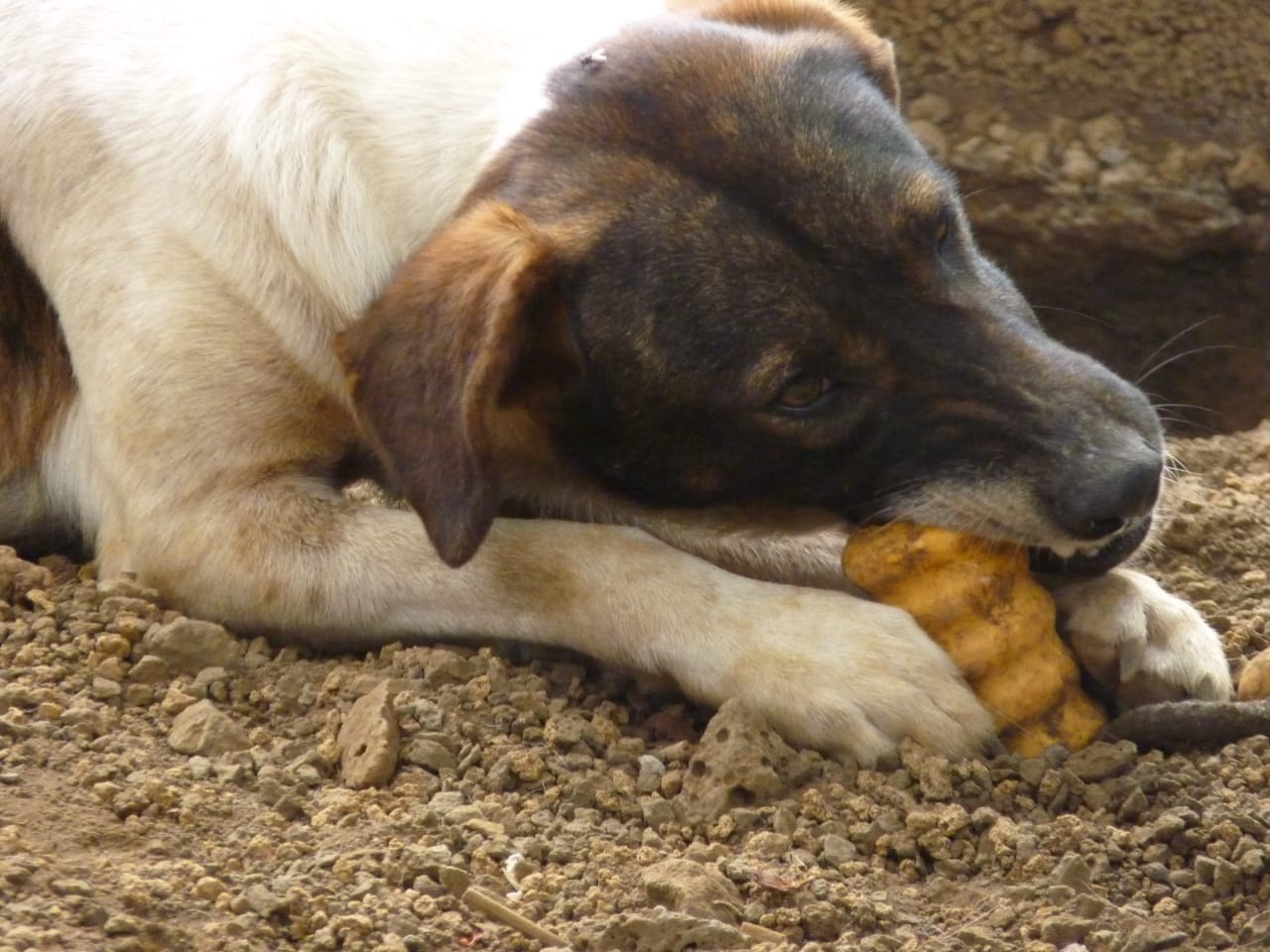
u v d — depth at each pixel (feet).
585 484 21.85
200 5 23.30
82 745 19.39
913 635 20.04
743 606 20.52
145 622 21.79
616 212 19.77
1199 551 25.82
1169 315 37.96
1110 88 37.63
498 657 21.34
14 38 23.70
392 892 17.31
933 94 38.06
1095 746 19.90
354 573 21.75
